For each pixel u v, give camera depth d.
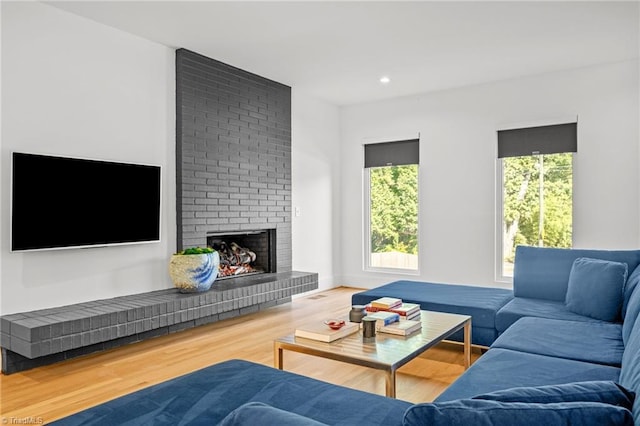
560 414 0.91
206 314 4.02
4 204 3.17
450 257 5.65
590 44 4.17
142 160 4.02
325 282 6.24
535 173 5.16
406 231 6.09
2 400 2.63
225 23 3.71
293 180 5.74
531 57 4.51
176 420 1.46
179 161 4.26
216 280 4.71
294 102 5.73
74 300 3.56
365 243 6.41
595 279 2.99
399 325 2.69
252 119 5.02
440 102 5.72
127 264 3.92
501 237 5.38
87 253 3.64
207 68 4.51
